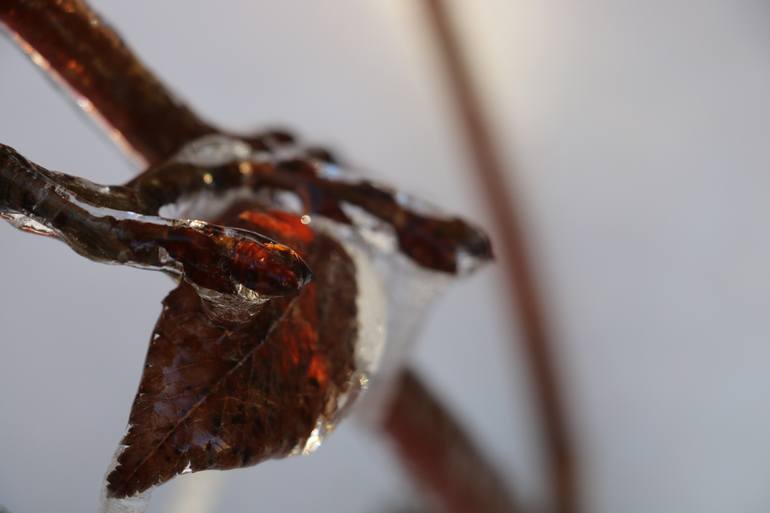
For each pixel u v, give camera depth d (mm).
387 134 1194
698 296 1207
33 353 1037
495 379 1197
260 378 285
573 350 1203
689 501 1149
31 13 306
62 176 280
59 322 1048
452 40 1160
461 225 319
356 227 313
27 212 276
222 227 279
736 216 1213
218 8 1144
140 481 279
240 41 1163
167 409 281
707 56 1213
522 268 1181
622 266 1223
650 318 1217
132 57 314
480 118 1184
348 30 1171
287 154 320
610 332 1213
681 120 1221
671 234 1229
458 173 1184
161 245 278
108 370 1057
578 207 1229
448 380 1190
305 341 289
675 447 1180
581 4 1180
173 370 282
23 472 1006
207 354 283
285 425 286
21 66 980
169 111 313
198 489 854
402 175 1187
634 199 1234
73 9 309
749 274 1205
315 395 289
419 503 1050
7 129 991
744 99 1214
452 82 1177
